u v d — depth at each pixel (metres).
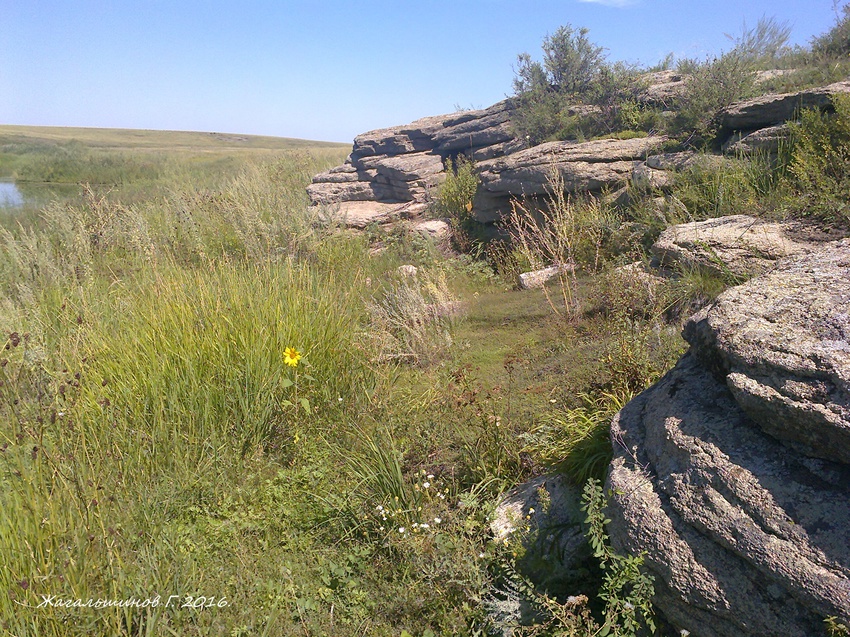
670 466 3.08
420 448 4.95
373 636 3.49
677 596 2.79
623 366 4.97
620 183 9.17
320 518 4.38
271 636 3.40
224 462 4.84
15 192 28.00
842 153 6.75
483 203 11.16
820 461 2.71
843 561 2.41
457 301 8.23
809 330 2.94
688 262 6.38
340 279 9.40
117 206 12.66
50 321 6.94
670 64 13.35
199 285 6.49
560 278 7.85
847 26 10.40
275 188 16.95
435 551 3.80
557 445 4.41
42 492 3.79
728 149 8.26
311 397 5.68
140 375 5.36
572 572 3.43
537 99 12.84
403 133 15.95
